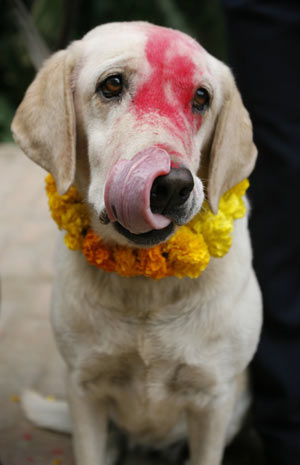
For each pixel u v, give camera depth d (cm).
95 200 182
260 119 239
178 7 984
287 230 244
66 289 211
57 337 219
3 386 304
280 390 251
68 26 281
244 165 209
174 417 233
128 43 183
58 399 296
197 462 231
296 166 236
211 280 205
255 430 265
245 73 239
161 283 202
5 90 910
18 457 261
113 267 198
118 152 169
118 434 267
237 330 211
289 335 250
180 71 180
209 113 197
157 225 159
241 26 236
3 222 513
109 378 221
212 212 197
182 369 212
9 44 874
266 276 249
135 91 179
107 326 208
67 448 268
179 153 164
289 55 231
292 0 227
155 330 207
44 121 195
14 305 378
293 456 251
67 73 193
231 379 220
